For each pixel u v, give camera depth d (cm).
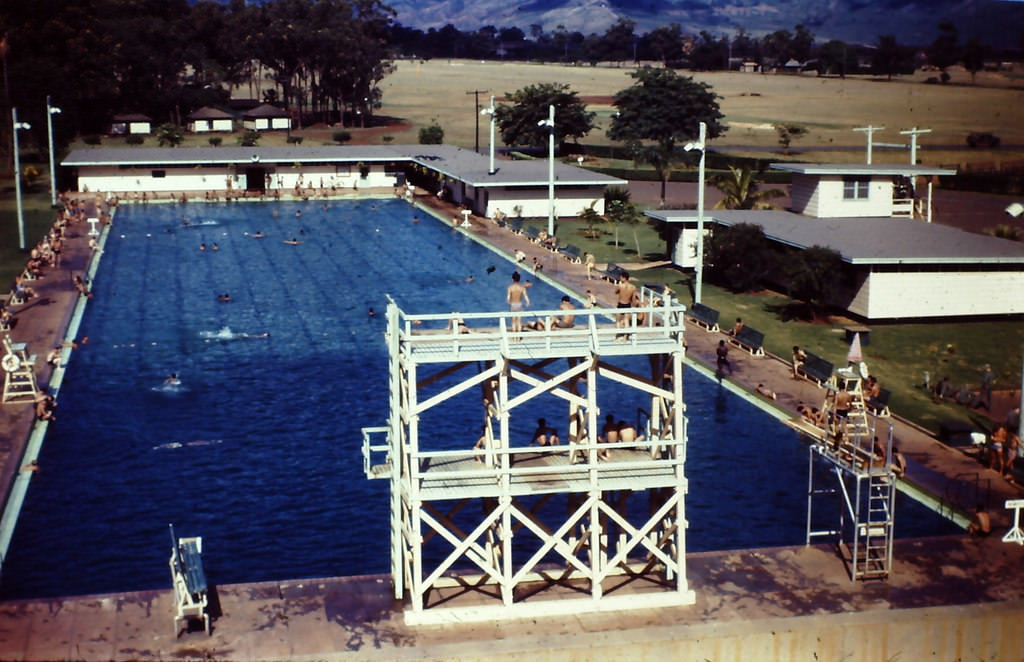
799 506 4369
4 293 8231
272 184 14288
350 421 5444
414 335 3288
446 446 5041
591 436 3294
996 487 4472
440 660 3053
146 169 13875
